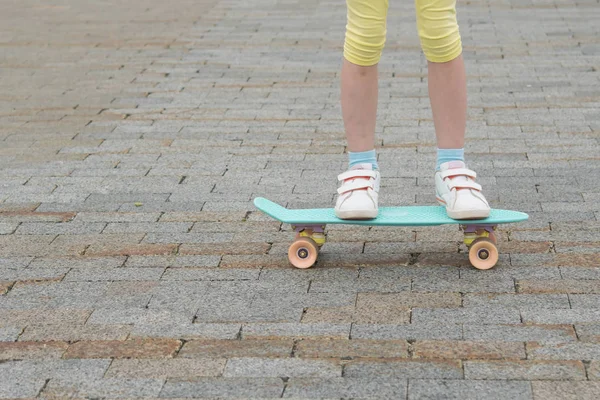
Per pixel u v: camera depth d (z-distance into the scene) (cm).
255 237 486
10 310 405
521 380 331
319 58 927
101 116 744
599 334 365
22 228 509
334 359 352
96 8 1235
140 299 412
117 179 592
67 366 354
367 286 418
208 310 399
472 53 932
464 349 356
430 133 677
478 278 423
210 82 845
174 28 1091
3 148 663
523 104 749
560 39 981
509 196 540
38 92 822
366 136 443
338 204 430
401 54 933
